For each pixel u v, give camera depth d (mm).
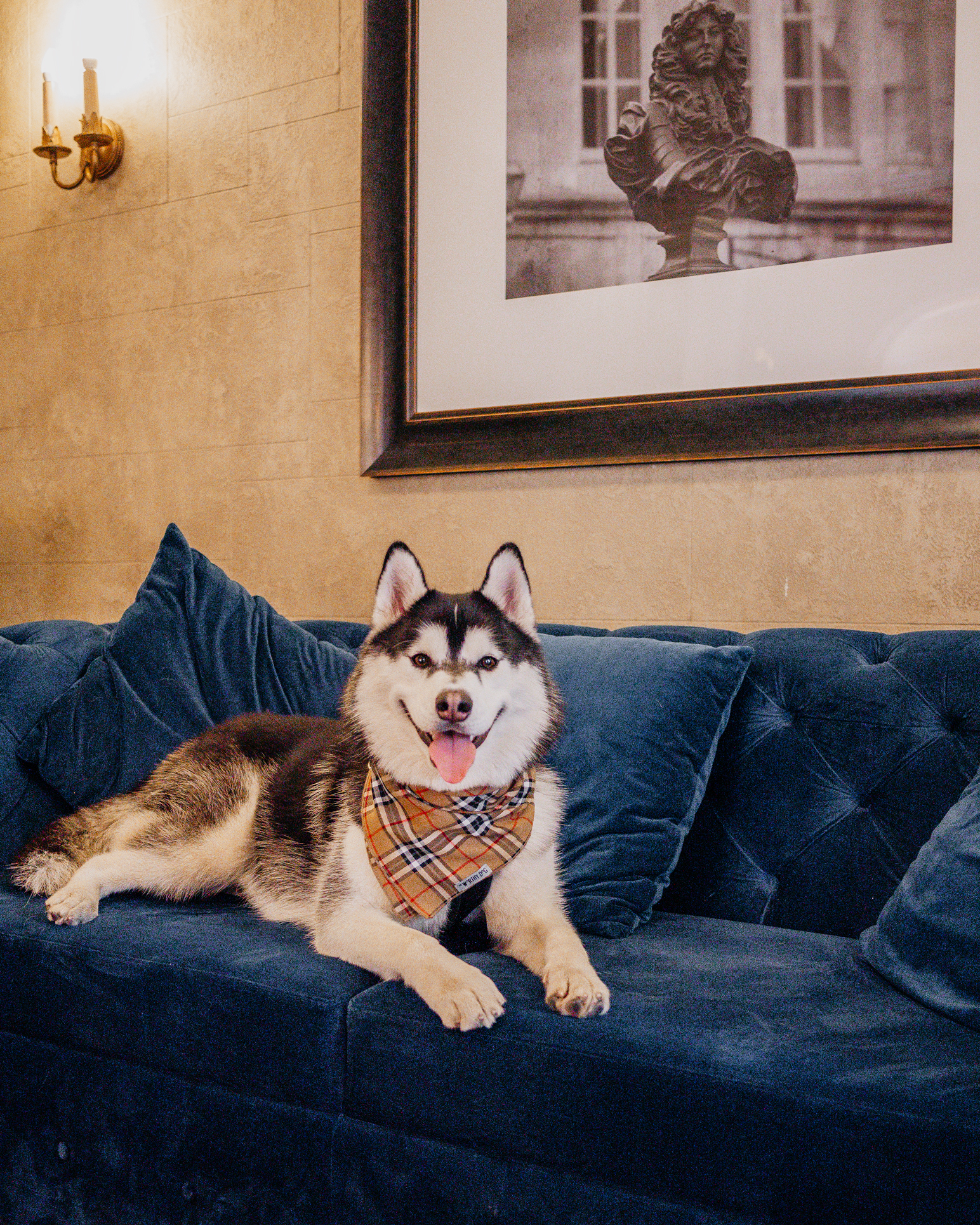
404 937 1594
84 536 3705
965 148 2355
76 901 1870
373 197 3057
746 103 2582
